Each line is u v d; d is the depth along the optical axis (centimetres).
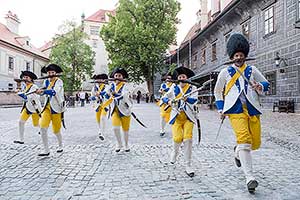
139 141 856
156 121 1461
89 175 508
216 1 3158
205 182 466
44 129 648
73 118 1686
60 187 446
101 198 401
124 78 715
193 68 3722
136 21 3844
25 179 486
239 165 514
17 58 4497
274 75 1914
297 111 1675
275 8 1888
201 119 1510
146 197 402
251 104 436
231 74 451
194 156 648
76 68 4791
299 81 1666
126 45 3741
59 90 663
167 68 4238
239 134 429
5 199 399
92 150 722
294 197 398
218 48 2838
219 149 723
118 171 533
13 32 4994
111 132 1055
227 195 407
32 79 823
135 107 2880
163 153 686
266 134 939
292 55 1720
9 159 627
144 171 532
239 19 2383
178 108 534
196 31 3900
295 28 1617
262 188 435
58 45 4719
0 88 4034
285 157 631
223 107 459
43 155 655
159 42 3697
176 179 483
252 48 2195
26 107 802
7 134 1008
